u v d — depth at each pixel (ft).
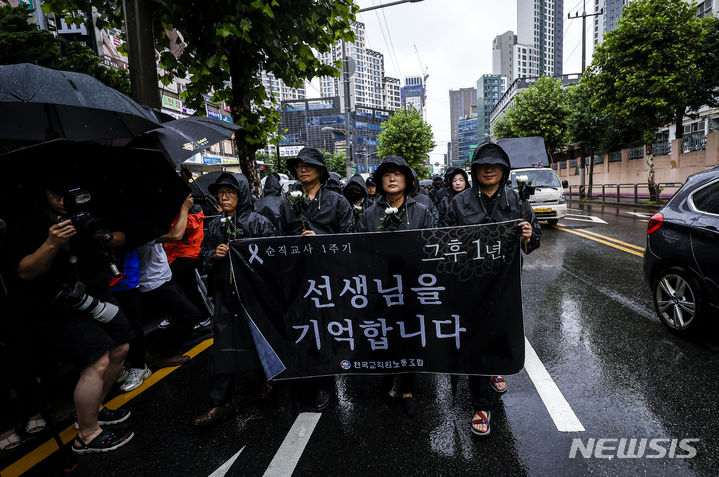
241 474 7.21
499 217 8.86
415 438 7.97
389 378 9.86
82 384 7.75
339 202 10.25
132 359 10.69
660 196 55.06
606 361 10.58
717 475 6.56
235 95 15.11
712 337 11.19
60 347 7.48
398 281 8.52
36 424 8.96
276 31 13.23
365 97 430.20
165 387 10.62
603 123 62.64
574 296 16.20
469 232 8.20
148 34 11.95
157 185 8.63
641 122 47.21
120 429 8.78
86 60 19.94
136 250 10.77
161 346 11.96
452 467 7.10
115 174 8.39
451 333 8.44
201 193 17.04
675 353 10.76
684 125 69.41
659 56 40.83
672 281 12.10
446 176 16.88
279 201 12.67
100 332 7.91
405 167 8.66
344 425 8.54
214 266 8.96
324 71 16.55
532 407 8.79
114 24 13.76
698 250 10.94
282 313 8.83
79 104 7.54
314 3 13.92
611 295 16.05
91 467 7.61
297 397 9.84
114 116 10.26
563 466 6.97
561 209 34.32
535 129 77.30
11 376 7.39
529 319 13.99
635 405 8.57
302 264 8.73
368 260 8.55
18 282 6.99
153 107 12.12
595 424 8.05
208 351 12.93
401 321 8.61
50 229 6.56
